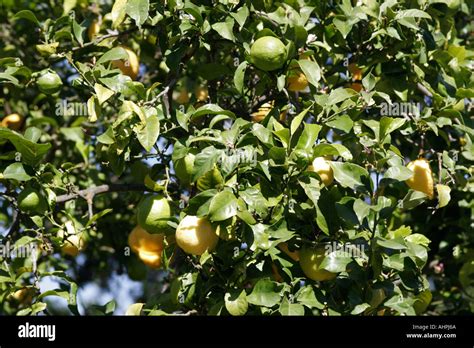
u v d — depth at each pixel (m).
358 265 2.97
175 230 3.20
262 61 3.29
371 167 3.45
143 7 3.30
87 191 3.49
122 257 4.59
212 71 3.74
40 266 4.43
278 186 3.06
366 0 3.60
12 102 4.66
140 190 3.60
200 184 2.99
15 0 4.78
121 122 3.16
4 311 4.36
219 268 3.16
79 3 4.32
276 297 2.97
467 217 4.27
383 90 3.79
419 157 3.74
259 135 3.05
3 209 4.82
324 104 3.37
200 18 3.34
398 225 3.96
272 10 3.71
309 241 3.05
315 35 3.75
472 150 3.61
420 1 3.81
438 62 3.85
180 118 3.21
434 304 4.34
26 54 4.63
